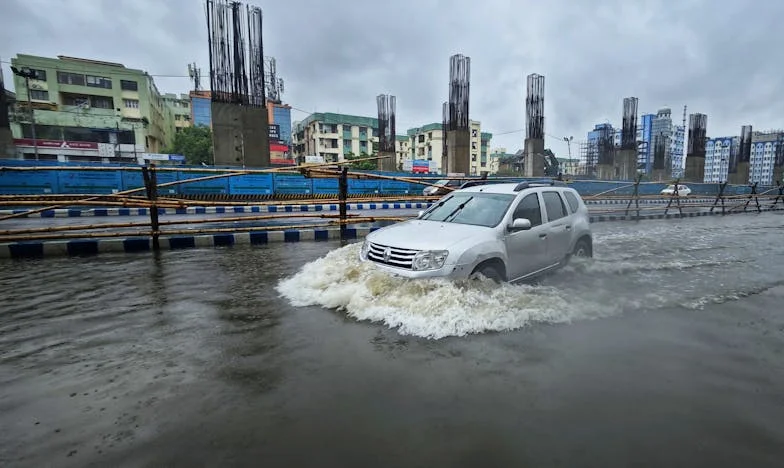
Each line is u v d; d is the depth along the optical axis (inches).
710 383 113.5
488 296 172.1
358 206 831.1
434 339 143.2
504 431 91.9
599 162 2031.3
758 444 87.5
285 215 391.2
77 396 107.8
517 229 192.9
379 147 1569.9
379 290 173.9
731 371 120.6
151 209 340.5
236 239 375.6
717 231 486.9
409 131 3376.0
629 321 161.6
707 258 296.8
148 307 182.7
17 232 305.4
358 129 2940.5
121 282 227.3
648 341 142.2
